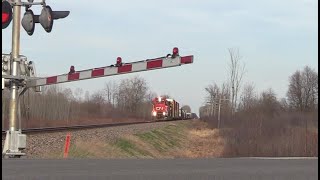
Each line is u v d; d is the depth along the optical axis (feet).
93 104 331.77
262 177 27.76
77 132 107.04
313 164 34.40
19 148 48.88
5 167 30.32
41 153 75.87
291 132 143.74
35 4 47.32
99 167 31.22
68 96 263.90
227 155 140.77
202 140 171.83
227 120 225.35
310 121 158.92
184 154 136.15
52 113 236.02
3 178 25.55
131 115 364.79
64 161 35.50
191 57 47.91
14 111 49.57
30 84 51.13
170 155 127.95
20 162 33.91
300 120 169.37
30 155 72.38
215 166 32.37
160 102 269.23
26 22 47.16
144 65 50.26
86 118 274.77
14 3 47.78
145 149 119.85
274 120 174.60
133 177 26.84
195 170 30.27
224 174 28.60
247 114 215.92
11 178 25.57
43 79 52.29
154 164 33.71
